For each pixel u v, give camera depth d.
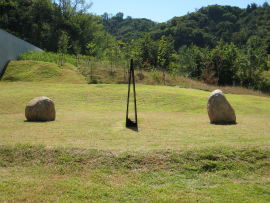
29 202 3.96
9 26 47.41
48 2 51.94
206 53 38.94
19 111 13.36
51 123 9.52
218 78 34.47
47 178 4.75
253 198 4.21
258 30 75.25
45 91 18.53
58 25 54.94
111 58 36.12
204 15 89.12
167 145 6.13
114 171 5.00
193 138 7.03
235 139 6.88
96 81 25.12
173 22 85.50
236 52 37.59
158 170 5.07
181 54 55.25
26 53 31.59
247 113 14.62
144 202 4.00
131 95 18.53
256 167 5.30
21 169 5.10
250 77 36.31
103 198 4.11
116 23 115.88
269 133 7.81
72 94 18.17
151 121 10.49
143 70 30.91
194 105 16.31
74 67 29.73
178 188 4.49
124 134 7.60
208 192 4.37
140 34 84.62
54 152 5.57
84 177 4.80
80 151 5.59
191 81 29.45
